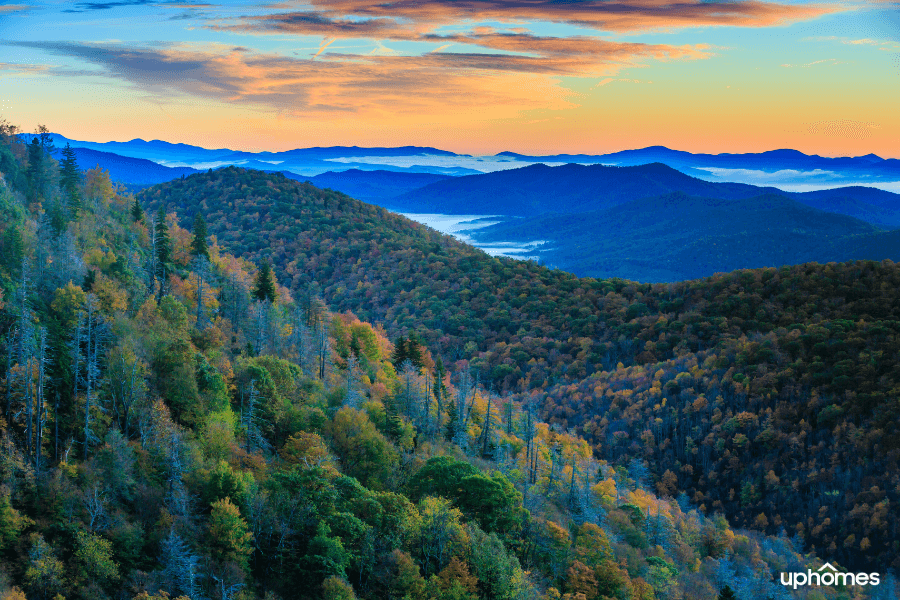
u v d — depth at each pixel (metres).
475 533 68.25
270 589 56.84
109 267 92.62
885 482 150.50
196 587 52.16
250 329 107.00
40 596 49.06
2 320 68.00
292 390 87.12
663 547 97.25
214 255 132.88
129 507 58.78
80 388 68.06
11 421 60.34
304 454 72.06
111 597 51.12
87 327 72.19
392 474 79.81
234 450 69.06
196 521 58.34
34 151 115.12
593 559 76.19
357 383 100.75
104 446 61.09
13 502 53.81
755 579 104.94
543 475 102.75
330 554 57.72
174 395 72.38
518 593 64.12
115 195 135.88
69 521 54.22
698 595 88.12
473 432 108.69
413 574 59.75
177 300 97.00
